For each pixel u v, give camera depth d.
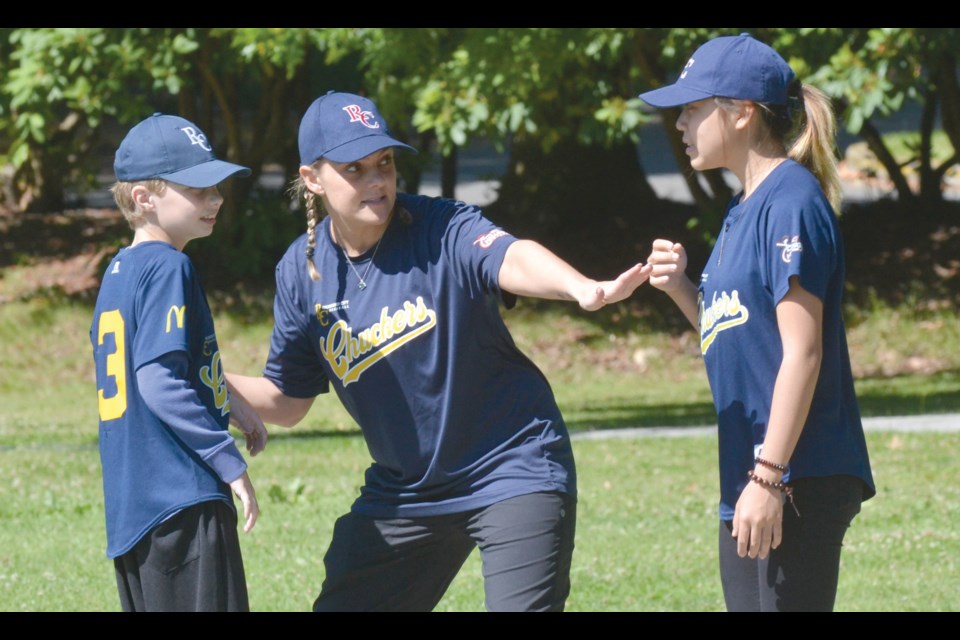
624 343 55.00
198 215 11.58
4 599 19.72
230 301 58.25
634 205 63.47
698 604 18.72
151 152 11.48
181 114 61.16
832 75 39.44
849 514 10.90
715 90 10.93
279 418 13.20
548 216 62.34
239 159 61.78
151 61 48.34
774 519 10.49
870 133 63.09
